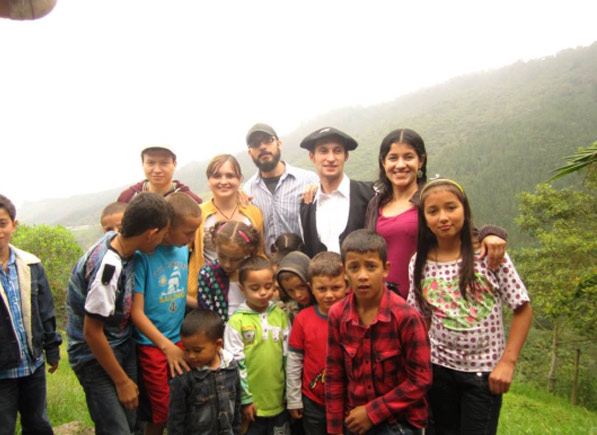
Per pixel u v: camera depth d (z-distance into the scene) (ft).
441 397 8.33
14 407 10.07
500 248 7.86
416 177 10.19
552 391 54.19
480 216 188.65
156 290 9.29
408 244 9.48
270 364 9.45
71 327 8.54
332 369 8.09
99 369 8.48
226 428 8.55
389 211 10.23
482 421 7.76
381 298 7.76
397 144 9.83
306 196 12.32
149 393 9.25
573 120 283.18
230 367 8.84
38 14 4.88
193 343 8.33
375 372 7.56
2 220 10.00
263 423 9.50
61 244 49.29
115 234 8.67
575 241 44.96
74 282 8.37
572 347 60.85
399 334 7.52
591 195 48.39
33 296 10.66
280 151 14.44
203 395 8.44
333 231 11.50
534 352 64.49
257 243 10.48
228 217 12.30
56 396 15.89
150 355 9.24
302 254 10.16
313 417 9.05
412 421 7.49
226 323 10.00
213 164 12.16
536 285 48.39
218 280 10.43
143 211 7.94
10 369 9.87
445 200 8.04
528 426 17.66
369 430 7.60
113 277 7.88
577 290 40.34
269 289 9.67
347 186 11.82
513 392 47.47
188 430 8.42
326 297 8.92
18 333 10.07
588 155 8.92
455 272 8.25
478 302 7.96
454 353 8.03
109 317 8.27
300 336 9.37
